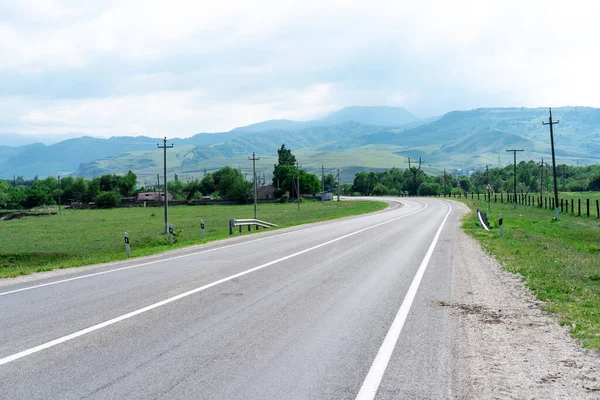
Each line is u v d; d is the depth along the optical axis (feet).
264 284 40.93
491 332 26.61
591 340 24.95
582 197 314.14
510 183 465.47
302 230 110.01
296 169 449.89
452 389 18.65
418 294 36.78
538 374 20.31
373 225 121.19
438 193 503.61
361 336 25.52
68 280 45.83
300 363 21.35
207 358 22.02
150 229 180.24
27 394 18.11
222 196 453.17
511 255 60.23
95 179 509.35
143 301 34.47
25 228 202.90
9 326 27.94
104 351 23.06
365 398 17.78
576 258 57.26
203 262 56.49
